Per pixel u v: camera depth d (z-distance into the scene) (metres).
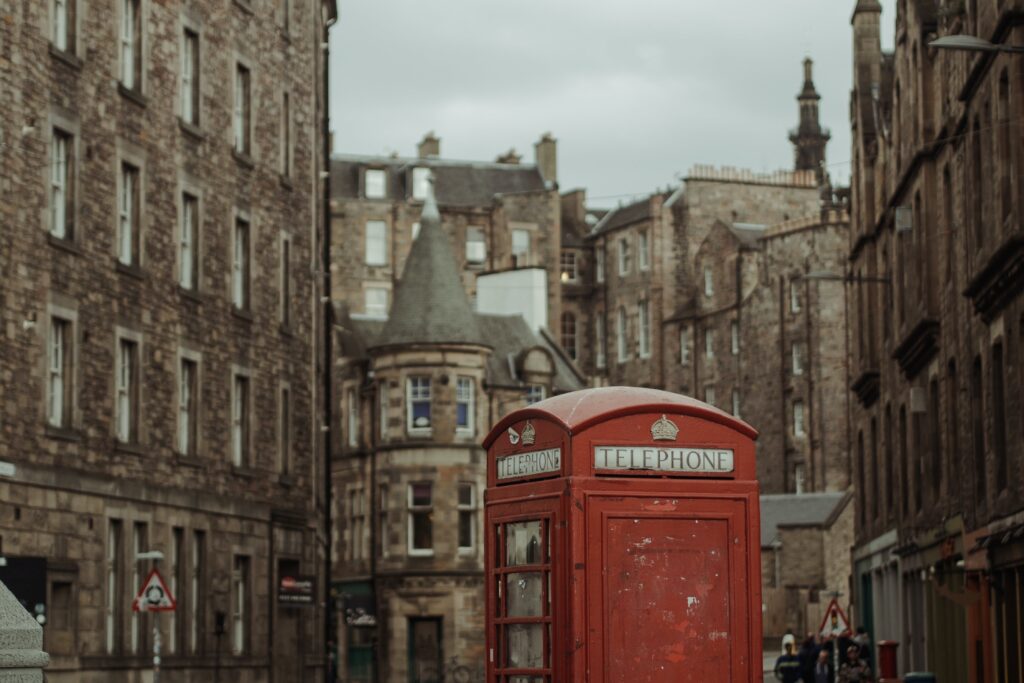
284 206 52.69
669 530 17.55
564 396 18.48
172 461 43.97
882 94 67.75
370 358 85.56
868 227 64.75
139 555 40.72
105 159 40.50
